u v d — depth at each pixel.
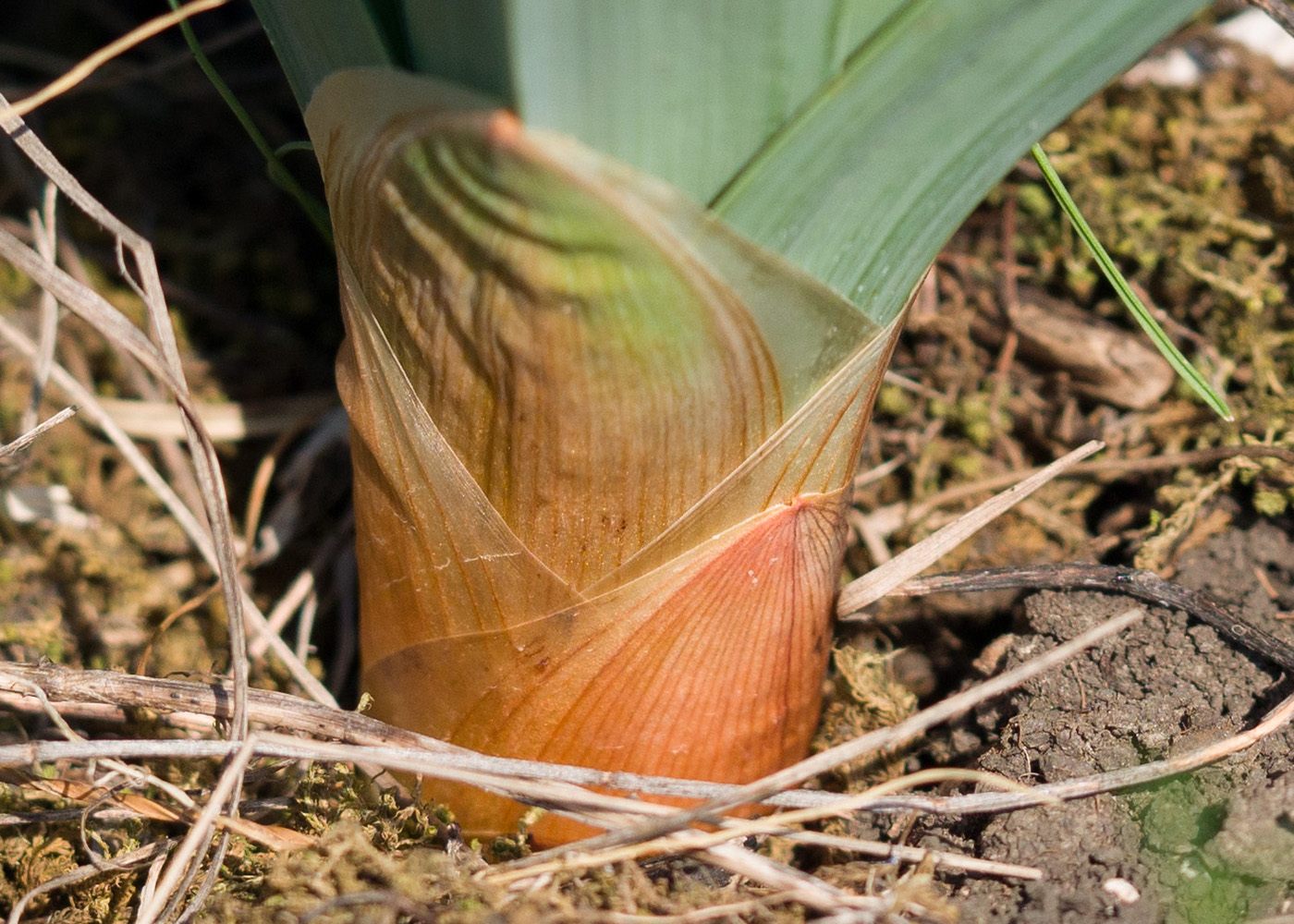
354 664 0.24
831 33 0.18
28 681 0.21
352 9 0.18
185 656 0.24
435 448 0.19
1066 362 0.24
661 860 0.21
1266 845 0.20
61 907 0.21
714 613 0.20
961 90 0.18
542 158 0.17
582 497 0.19
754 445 0.19
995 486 0.24
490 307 0.18
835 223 0.18
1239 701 0.21
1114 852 0.20
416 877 0.20
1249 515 0.23
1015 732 0.21
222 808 0.21
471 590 0.20
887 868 0.20
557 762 0.20
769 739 0.21
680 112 0.18
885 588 0.22
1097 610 0.22
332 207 0.19
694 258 0.18
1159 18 0.18
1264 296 0.24
